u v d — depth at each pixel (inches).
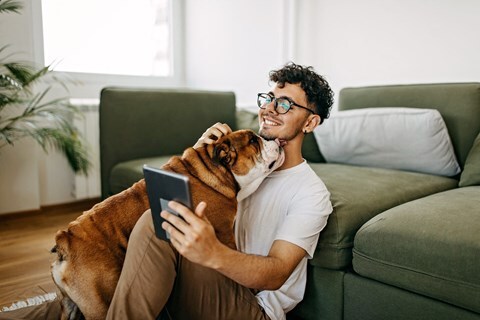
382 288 50.4
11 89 104.6
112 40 139.4
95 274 45.5
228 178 50.8
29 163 118.2
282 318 48.6
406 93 90.4
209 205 48.8
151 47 149.8
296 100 50.6
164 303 42.9
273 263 42.8
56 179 127.3
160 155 107.3
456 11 90.1
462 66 90.7
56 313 59.6
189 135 112.0
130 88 102.7
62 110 122.1
